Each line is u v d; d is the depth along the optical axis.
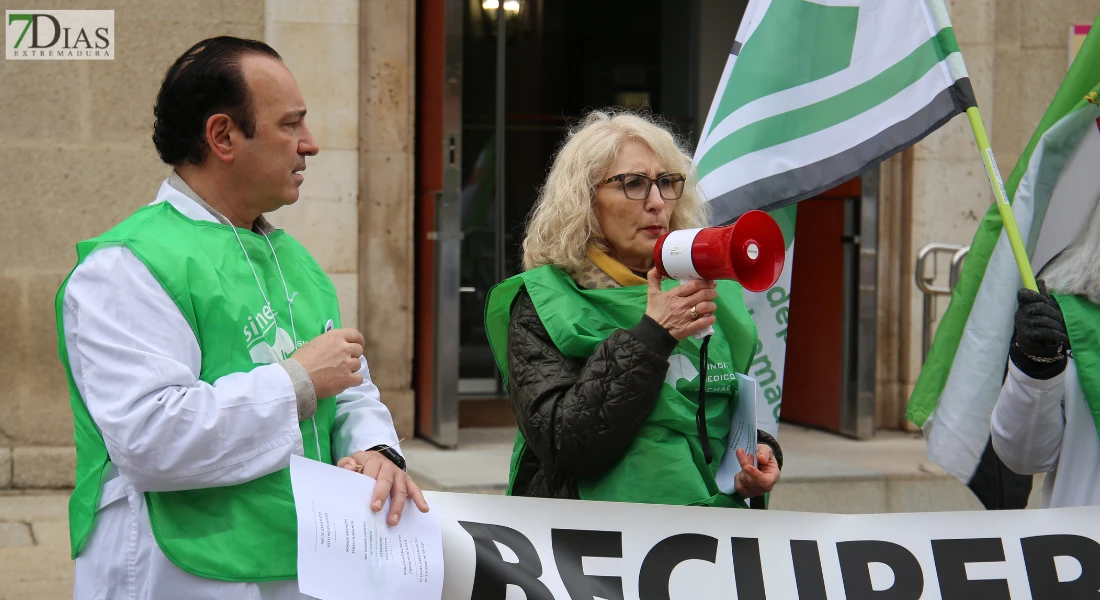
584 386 2.17
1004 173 6.72
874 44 2.92
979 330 2.94
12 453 5.58
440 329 6.18
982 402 2.91
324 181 5.98
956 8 6.57
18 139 5.55
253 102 1.99
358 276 6.09
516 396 2.30
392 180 6.33
